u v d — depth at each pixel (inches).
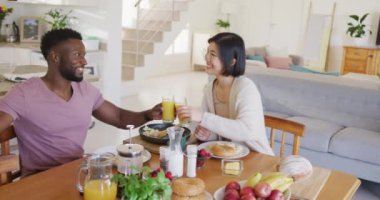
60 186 52.8
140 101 226.2
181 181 47.8
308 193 53.1
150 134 73.1
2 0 186.7
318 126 130.0
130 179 43.2
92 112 78.4
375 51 293.4
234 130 70.4
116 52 196.5
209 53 76.5
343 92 135.9
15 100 64.6
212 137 77.8
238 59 75.6
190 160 57.4
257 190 45.0
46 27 196.5
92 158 49.5
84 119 71.9
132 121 79.0
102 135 162.9
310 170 57.7
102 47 191.0
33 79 68.4
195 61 352.8
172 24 268.1
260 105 74.7
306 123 133.0
